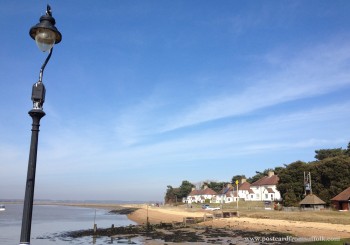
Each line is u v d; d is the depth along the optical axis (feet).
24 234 19.53
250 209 267.18
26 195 20.04
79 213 435.53
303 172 267.80
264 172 460.96
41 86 21.44
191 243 122.72
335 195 239.30
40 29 21.35
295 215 188.03
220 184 510.99
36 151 20.77
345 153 346.74
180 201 538.06
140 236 149.59
